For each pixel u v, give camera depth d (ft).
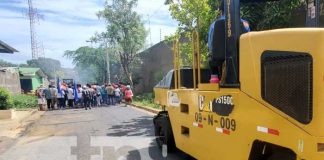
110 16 130.62
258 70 13.82
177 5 46.21
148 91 140.67
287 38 12.57
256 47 13.96
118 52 135.54
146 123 47.88
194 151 20.44
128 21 131.95
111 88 93.45
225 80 16.66
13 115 58.39
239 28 16.10
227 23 16.57
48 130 44.21
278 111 12.79
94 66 254.68
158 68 135.44
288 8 30.66
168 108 25.77
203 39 40.29
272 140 13.03
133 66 140.56
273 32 13.24
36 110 76.64
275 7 30.58
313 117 11.46
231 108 15.69
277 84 12.87
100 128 44.16
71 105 86.28
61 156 28.63
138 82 143.43
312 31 11.70
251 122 14.20
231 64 16.22
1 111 56.80
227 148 16.12
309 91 11.64
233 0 16.22
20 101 84.99
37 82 180.45
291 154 12.83
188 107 21.21
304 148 11.73
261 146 14.20
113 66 220.84
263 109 13.50
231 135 15.74
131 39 131.95
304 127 11.75
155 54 136.67
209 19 40.93
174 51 24.31
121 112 66.54
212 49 17.38
